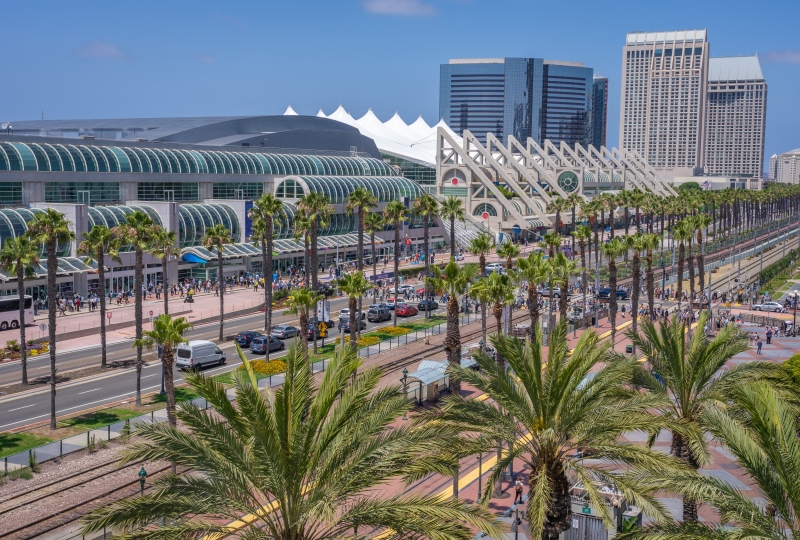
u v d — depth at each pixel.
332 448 27.81
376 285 134.62
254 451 25.67
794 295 138.88
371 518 25.75
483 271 109.75
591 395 33.56
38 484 49.16
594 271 166.38
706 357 39.56
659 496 49.88
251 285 136.12
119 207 130.38
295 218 122.06
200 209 142.88
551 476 32.88
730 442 25.52
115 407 65.81
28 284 108.81
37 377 76.00
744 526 24.56
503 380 33.56
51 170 129.75
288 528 25.95
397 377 76.19
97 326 99.31
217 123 195.88
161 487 27.67
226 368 80.38
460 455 31.45
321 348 90.62
